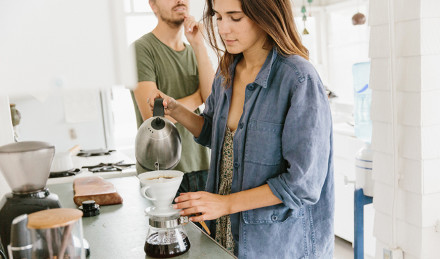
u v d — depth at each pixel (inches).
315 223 57.3
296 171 48.9
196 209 46.8
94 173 97.3
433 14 69.1
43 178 40.4
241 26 51.4
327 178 57.4
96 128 131.3
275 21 51.1
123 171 98.6
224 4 50.5
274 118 52.1
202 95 82.8
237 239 56.0
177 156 57.9
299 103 49.3
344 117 152.3
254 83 54.1
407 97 72.9
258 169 52.8
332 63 162.6
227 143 59.2
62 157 96.3
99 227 51.7
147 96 77.5
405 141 74.4
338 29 156.9
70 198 64.9
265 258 54.3
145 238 47.8
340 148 127.2
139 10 133.8
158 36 81.3
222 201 48.8
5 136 63.5
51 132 126.0
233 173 56.2
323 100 51.1
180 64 82.3
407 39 71.3
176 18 78.9
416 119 71.4
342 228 129.1
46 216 34.3
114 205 60.6
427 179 72.9
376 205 81.3
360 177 84.0
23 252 34.0
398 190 77.4
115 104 140.3
